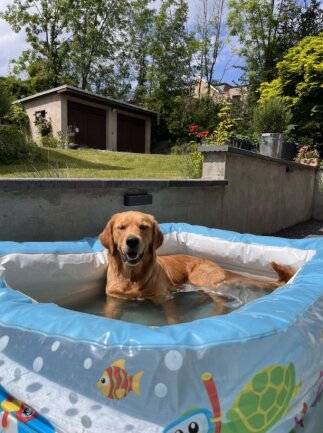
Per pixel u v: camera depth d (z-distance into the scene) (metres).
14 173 8.12
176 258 4.06
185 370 1.38
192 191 5.38
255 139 9.62
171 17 30.64
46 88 28.12
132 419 1.37
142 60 34.44
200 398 1.37
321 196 10.70
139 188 4.47
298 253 3.65
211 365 1.41
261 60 24.66
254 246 3.95
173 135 26.34
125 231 3.16
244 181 6.64
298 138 12.45
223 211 6.14
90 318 1.67
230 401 1.40
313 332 1.78
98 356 1.47
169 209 5.00
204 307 3.12
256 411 1.44
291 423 1.60
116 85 34.66
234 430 1.40
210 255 4.26
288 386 1.54
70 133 18.58
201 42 30.02
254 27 24.59
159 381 1.38
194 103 27.05
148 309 3.05
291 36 23.28
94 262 3.58
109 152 15.73
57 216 3.73
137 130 24.28
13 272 2.89
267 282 3.72
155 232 3.40
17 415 1.60
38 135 19.61
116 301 3.25
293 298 1.97
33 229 3.54
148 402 1.37
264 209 7.67
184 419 1.35
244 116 20.47
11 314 1.80
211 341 1.44
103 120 21.72
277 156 8.78
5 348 1.72
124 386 1.41
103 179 4.02
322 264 2.71
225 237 4.18
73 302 3.19
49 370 1.56
